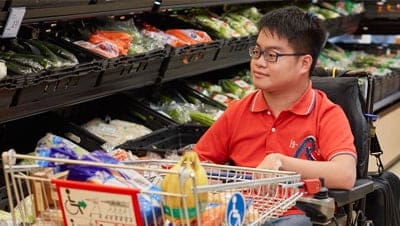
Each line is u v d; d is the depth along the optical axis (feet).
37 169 5.03
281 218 6.30
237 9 16.02
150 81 11.48
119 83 10.55
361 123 8.50
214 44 12.84
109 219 4.71
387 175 9.28
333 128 7.60
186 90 14.12
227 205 5.06
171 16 13.79
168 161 6.49
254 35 14.65
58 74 8.86
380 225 8.95
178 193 4.76
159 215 4.95
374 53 22.61
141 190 4.60
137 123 12.19
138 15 13.15
